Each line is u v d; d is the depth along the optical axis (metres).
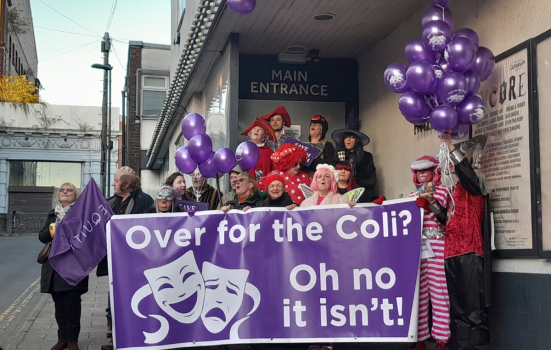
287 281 5.44
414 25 7.88
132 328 5.38
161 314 5.41
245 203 6.13
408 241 5.33
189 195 6.73
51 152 35.59
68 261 5.74
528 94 5.14
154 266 5.45
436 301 5.34
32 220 33.19
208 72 10.93
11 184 35.38
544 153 4.94
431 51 5.43
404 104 5.42
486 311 5.18
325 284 5.40
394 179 8.35
